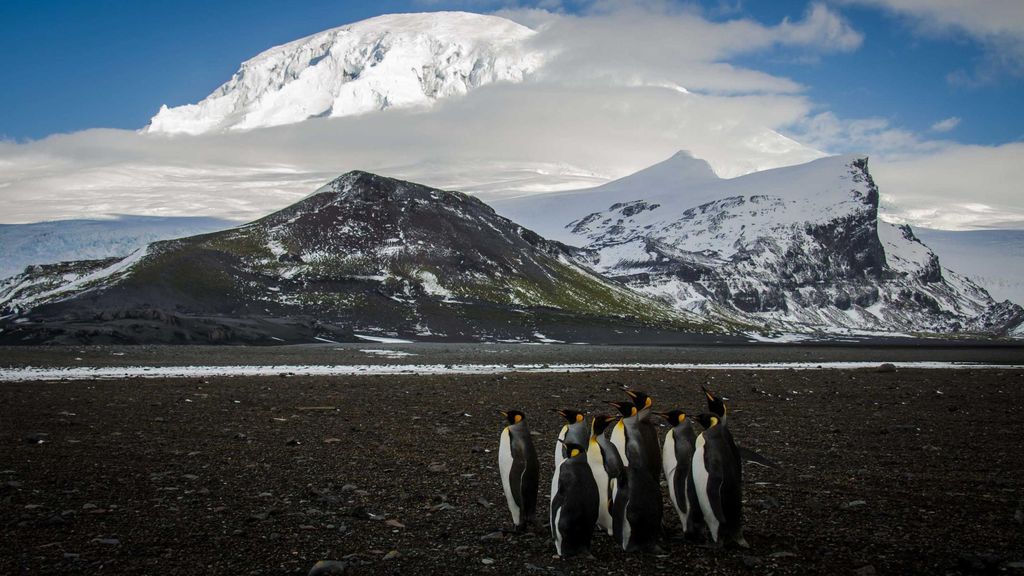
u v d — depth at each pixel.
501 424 29.42
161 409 33.09
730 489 12.92
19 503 15.80
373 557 12.63
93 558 12.29
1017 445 24.84
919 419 31.77
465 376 56.09
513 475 14.14
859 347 168.75
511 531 14.16
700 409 35.75
